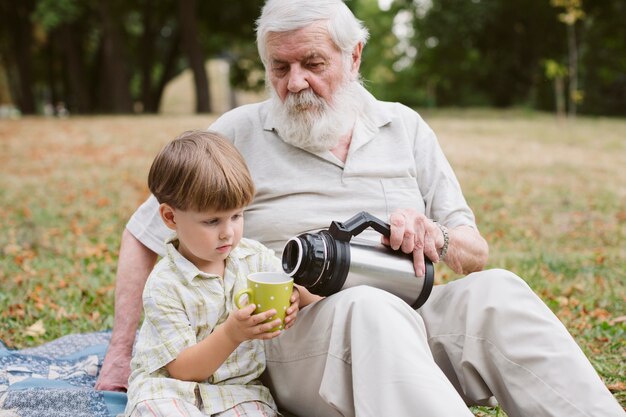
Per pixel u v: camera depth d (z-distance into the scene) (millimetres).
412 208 2619
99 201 7695
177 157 2172
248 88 30312
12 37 27016
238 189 2174
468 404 2424
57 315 4090
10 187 8594
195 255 2262
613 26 25703
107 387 2646
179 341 2189
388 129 2891
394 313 2057
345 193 2742
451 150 12453
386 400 1946
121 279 2785
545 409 2111
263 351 2422
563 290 4684
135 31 29156
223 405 2205
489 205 7703
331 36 2654
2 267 5109
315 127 2664
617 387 3037
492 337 2234
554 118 20656
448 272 5207
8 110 39188
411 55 37625
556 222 7043
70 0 21281
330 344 2121
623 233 6574
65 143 12703
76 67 25406
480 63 29328
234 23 26391
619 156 12164
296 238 2242
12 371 2832
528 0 25375
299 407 2363
